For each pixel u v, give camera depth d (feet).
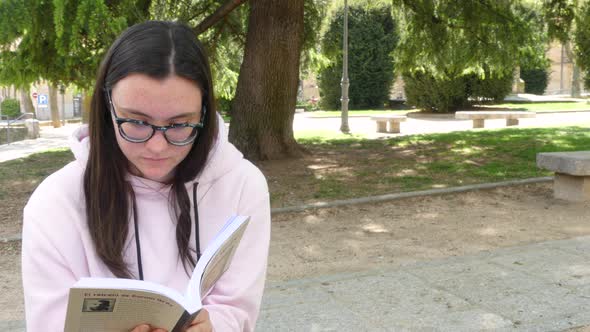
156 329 4.38
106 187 4.83
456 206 24.36
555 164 24.94
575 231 20.36
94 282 4.00
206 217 5.16
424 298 13.97
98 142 4.81
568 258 16.80
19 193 29.07
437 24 43.86
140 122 4.44
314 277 15.80
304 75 53.88
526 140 43.55
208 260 4.53
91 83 28.37
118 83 4.37
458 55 44.83
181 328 4.32
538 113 80.12
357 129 64.44
